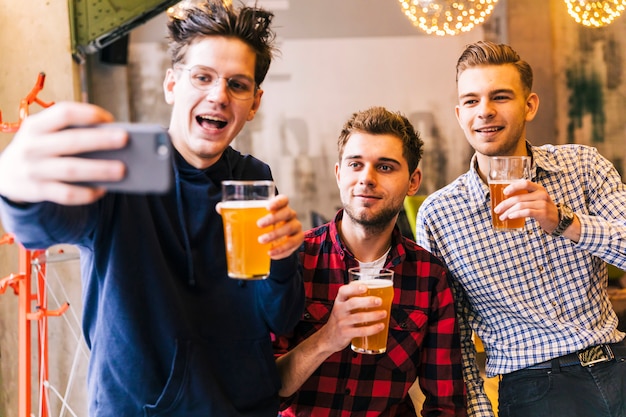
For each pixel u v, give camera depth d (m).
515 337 2.41
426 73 7.49
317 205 7.52
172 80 1.67
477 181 2.43
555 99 7.51
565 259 2.39
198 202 1.61
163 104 7.27
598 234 2.12
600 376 2.30
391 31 7.44
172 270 1.60
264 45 1.62
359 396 2.05
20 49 3.87
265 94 7.43
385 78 7.48
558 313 2.38
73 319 3.93
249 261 1.35
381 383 2.06
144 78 7.23
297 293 1.63
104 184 0.80
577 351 2.33
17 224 1.07
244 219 1.33
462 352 2.49
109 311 1.52
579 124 7.53
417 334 2.11
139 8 3.90
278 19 7.38
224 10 1.56
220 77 1.54
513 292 2.40
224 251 1.64
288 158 7.49
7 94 3.87
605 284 2.50
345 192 2.04
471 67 2.40
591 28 7.44
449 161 7.54
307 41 7.41
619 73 7.49
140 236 1.53
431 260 2.16
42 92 3.88
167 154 0.80
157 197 1.58
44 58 3.88
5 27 3.87
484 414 2.39
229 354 1.64
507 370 2.42
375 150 1.99
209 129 1.56
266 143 7.47
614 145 7.54
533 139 7.50
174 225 1.60
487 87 2.36
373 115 2.03
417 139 2.11
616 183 2.47
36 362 3.91
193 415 1.58
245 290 1.64
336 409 2.04
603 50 7.47
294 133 7.47
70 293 3.92
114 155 0.80
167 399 1.54
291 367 1.82
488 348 2.49
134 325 1.51
